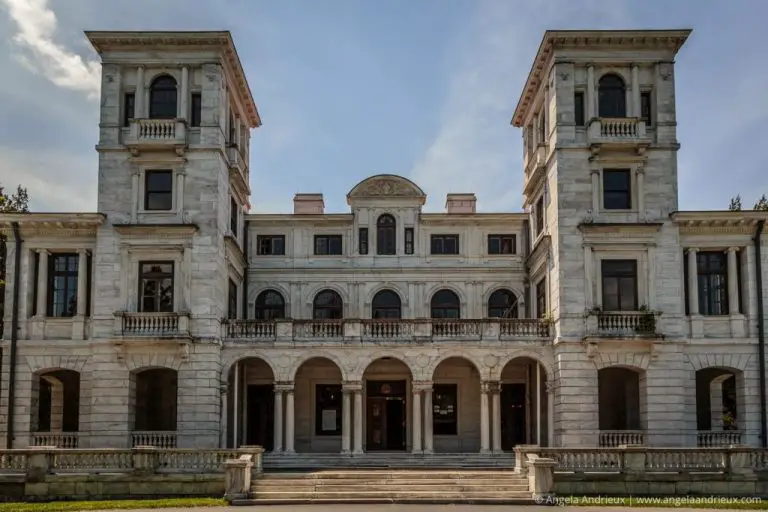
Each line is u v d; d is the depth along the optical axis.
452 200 55.59
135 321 43.59
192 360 43.69
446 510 29.91
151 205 45.38
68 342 44.19
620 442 42.97
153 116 45.81
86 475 34.03
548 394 44.91
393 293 53.41
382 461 44.28
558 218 44.66
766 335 44.34
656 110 45.38
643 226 44.00
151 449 34.66
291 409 45.19
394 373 51.12
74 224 44.66
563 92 45.50
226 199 47.50
